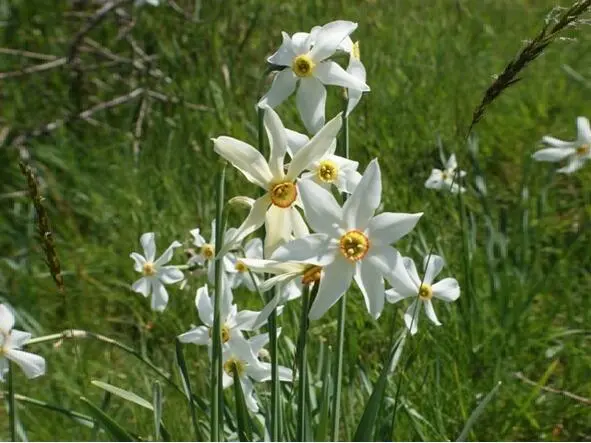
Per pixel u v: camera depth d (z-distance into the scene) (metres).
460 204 0.83
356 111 1.11
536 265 0.91
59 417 0.82
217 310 0.51
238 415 0.55
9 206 1.20
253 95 1.19
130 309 1.00
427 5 1.44
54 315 1.00
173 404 0.79
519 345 0.83
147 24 1.35
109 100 1.34
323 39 0.50
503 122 1.19
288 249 0.43
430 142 1.08
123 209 1.10
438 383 0.74
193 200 1.07
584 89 1.29
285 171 0.47
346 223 0.44
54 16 1.38
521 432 0.78
